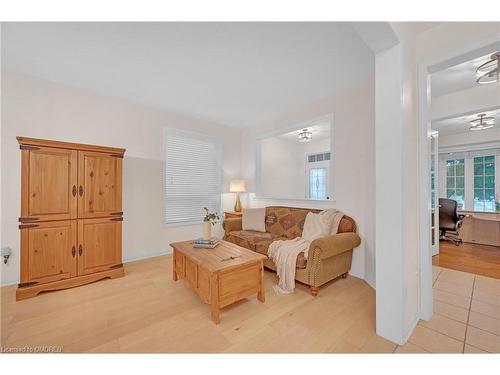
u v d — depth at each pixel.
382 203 1.67
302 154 6.77
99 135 3.23
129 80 2.82
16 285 2.60
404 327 1.60
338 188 3.16
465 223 4.77
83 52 2.23
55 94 2.90
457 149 5.16
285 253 2.57
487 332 1.73
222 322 1.88
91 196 2.69
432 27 1.83
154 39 2.03
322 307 2.12
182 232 4.10
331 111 3.29
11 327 1.80
